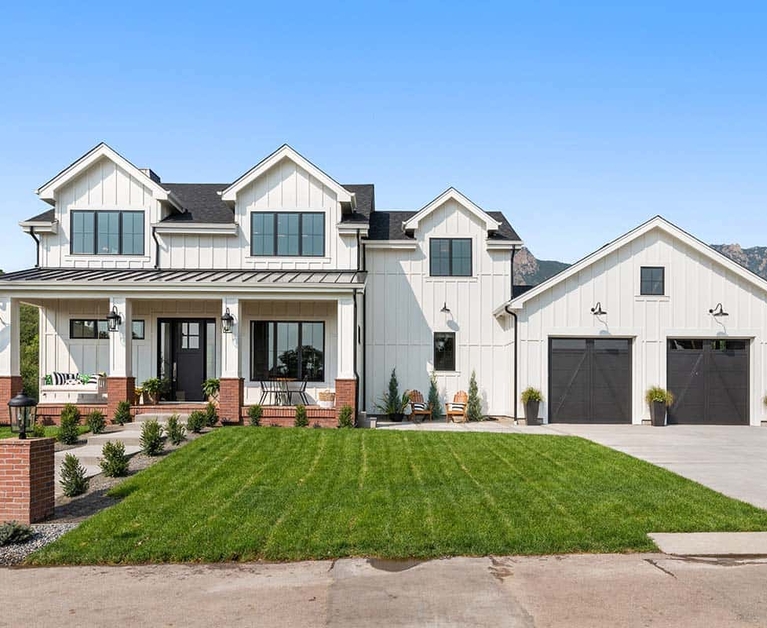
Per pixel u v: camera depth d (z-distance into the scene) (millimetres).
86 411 18875
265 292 18812
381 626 6043
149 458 13539
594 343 21469
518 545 8375
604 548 8320
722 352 21516
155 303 21844
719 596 6738
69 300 22031
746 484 11758
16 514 9438
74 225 22109
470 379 23375
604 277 21422
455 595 6801
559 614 6289
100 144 21938
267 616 6305
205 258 22172
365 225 21953
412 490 10945
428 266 23641
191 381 21906
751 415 21344
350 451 13914
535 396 20906
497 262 23703
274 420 18844
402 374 23453
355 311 19250
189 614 6371
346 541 8492
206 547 8336
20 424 9859
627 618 6184
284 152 21969
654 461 13938
